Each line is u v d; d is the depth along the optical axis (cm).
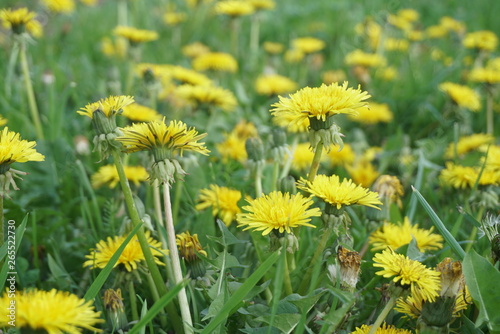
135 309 73
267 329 67
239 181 90
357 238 82
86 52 169
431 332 67
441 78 142
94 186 88
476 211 84
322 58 167
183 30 201
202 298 73
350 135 118
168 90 117
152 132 67
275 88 120
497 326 67
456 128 95
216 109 104
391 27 167
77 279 79
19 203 87
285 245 66
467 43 145
